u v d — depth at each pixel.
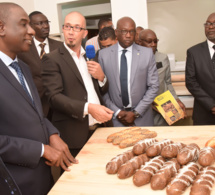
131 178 1.16
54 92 1.67
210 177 1.05
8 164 1.18
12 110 1.16
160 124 2.68
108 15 5.00
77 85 1.76
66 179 1.18
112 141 1.54
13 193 1.08
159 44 4.48
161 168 1.14
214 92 2.44
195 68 2.52
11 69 1.23
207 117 2.54
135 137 1.51
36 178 1.27
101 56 2.24
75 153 1.82
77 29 1.71
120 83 2.15
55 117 1.85
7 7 1.13
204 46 2.49
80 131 1.79
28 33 1.20
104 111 1.57
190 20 4.25
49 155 1.22
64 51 1.76
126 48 2.17
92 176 1.19
